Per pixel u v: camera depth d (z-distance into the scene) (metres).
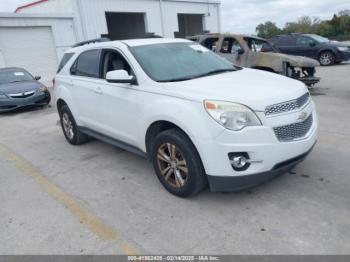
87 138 6.00
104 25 20.05
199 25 27.42
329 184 3.67
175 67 4.13
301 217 3.09
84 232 3.17
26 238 3.15
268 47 9.66
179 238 2.95
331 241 2.72
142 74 3.91
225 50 9.62
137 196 3.80
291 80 3.84
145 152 4.05
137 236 3.04
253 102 3.07
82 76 5.20
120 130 4.40
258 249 2.71
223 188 3.22
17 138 7.01
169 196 3.73
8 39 16.30
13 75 11.03
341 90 9.02
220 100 3.11
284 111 3.20
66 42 18.53
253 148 3.03
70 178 4.51
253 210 3.28
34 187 4.32
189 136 3.23
